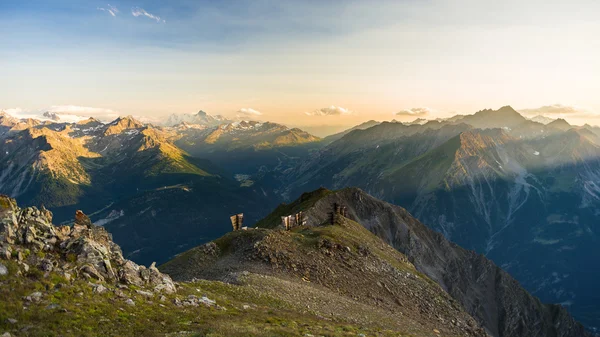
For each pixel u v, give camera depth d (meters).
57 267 33.28
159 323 31.77
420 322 71.50
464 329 80.00
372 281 82.06
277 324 37.50
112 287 35.16
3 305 26.36
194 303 38.91
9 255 30.97
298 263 76.62
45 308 27.97
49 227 37.00
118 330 28.62
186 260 76.50
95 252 37.44
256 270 70.19
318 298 58.91
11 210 35.09
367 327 48.56
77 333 26.48
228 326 33.16
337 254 87.25
